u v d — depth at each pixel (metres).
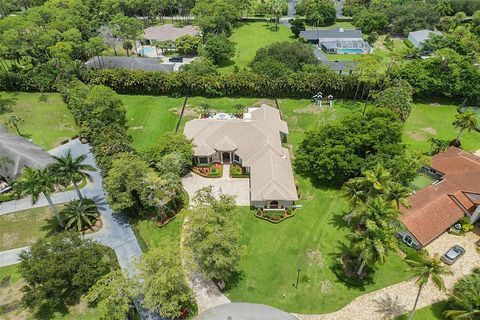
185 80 103.81
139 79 104.38
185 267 51.16
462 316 42.09
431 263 42.28
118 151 72.31
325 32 149.25
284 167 71.94
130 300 45.28
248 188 72.06
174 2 168.88
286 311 50.06
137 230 62.12
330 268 55.88
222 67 124.38
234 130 79.62
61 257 47.28
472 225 62.12
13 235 61.81
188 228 52.16
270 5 167.75
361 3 184.38
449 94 99.81
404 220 58.66
